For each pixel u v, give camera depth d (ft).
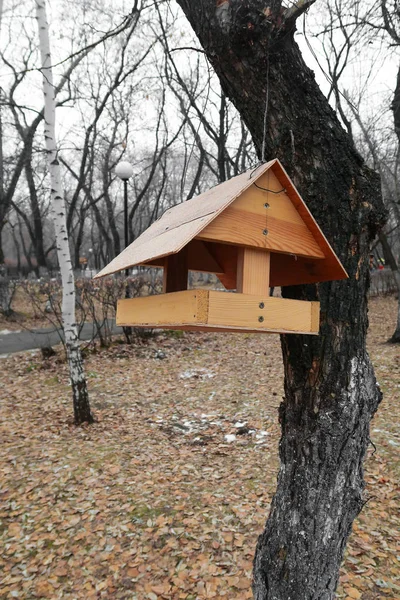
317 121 7.11
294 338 7.51
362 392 7.26
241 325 6.71
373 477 16.66
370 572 12.17
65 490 16.58
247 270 7.37
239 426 21.86
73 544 13.80
